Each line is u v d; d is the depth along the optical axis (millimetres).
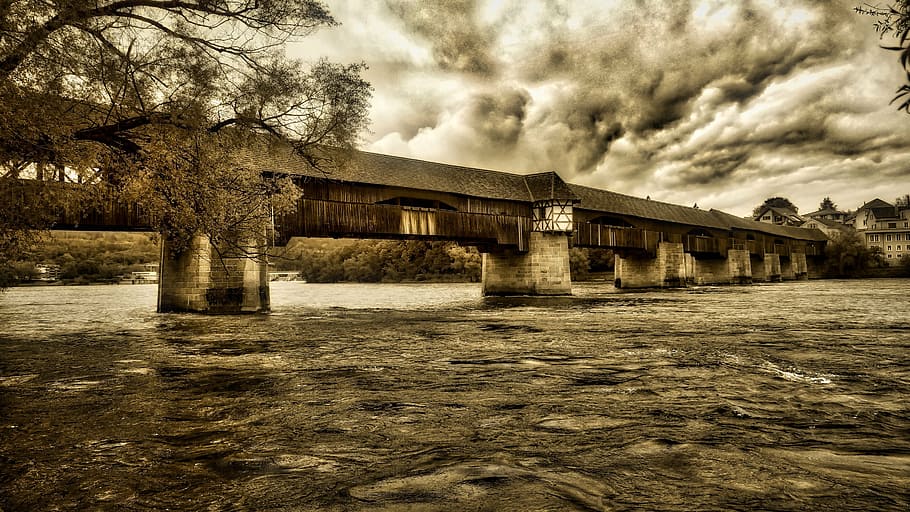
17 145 7309
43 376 7426
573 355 8992
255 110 10555
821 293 31766
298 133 12227
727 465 3486
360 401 5660
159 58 8852
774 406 5250
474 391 6125
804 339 10883
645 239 38562
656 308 20781
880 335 11492
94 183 9055
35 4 7043
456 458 3721
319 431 4504
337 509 2846
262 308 21203
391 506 2869
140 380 7035
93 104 8477
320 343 11227
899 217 81625
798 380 6594
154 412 5238
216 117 10195
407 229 24844
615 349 9680
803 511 2729
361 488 3156
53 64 7316
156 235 11234
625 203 38531
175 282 21016
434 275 66625
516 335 12328
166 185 9344
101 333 13680
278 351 9961
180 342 11578
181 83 9039
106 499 3053
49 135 7535
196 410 5316
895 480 3193
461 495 3006
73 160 8008
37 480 3371
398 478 3320
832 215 102062
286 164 20250
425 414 5062
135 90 8594
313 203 21641
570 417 4879
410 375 7250
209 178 9883
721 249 48500
